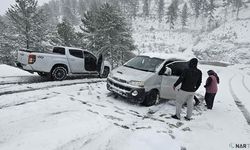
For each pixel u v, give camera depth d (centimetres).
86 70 1210
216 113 871
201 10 11081
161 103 894
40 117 552
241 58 5906
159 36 8581
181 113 801
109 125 557
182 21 9588
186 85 691
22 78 1062
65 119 554
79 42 2766
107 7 2575
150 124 631
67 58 1118
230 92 1430
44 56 1038
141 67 884
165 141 521
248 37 6800
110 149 454
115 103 809
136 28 9544
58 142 432
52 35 2372
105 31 2494
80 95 842
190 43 7956
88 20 2850
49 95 781
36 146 408
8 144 411
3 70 1180
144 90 787
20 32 2062
